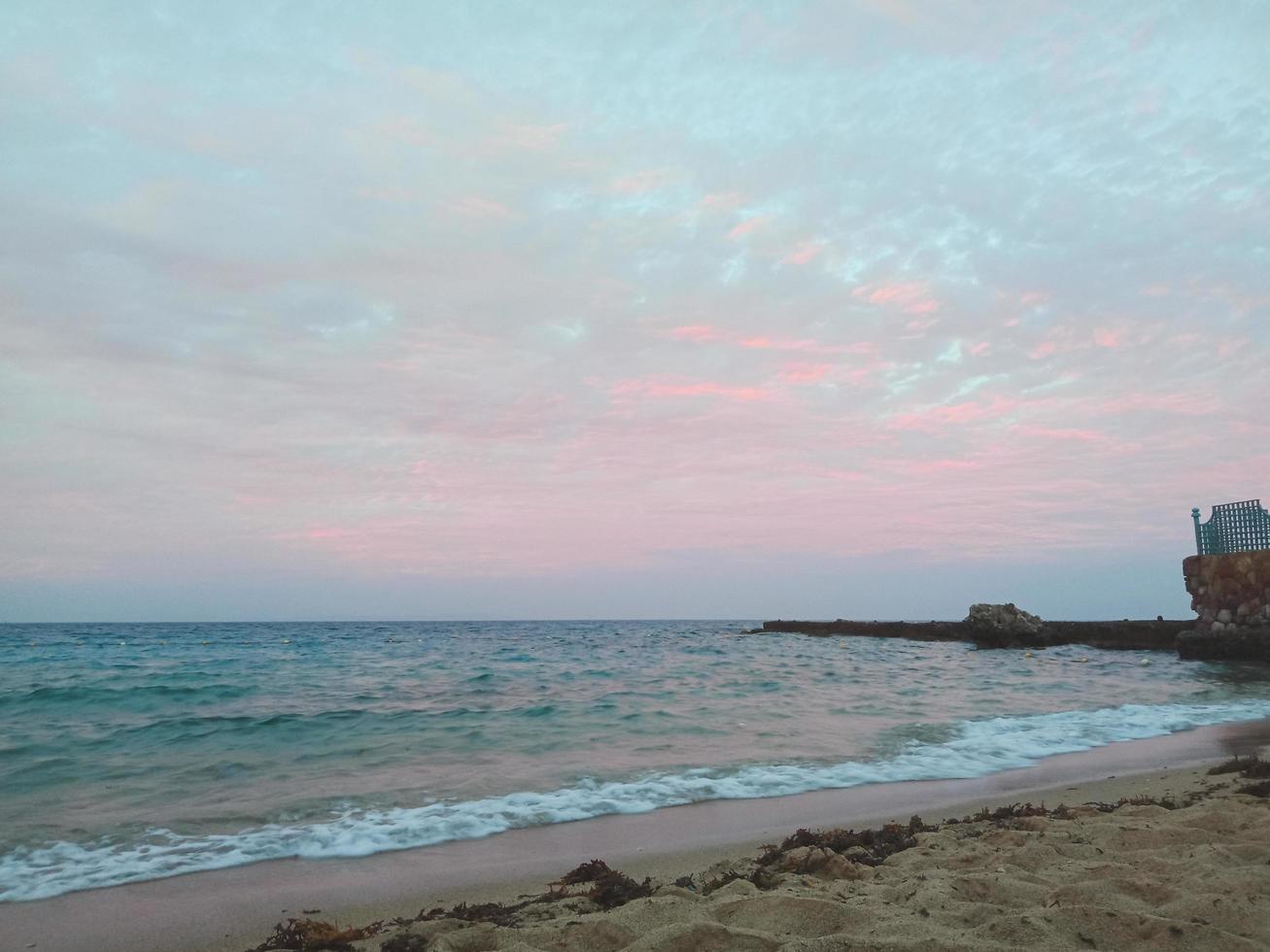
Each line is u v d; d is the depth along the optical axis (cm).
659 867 600
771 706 1623
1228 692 1945
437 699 1792
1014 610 4600
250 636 7188
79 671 2720
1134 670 2622
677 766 1002
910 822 680
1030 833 586
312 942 445
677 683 2208
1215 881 414
